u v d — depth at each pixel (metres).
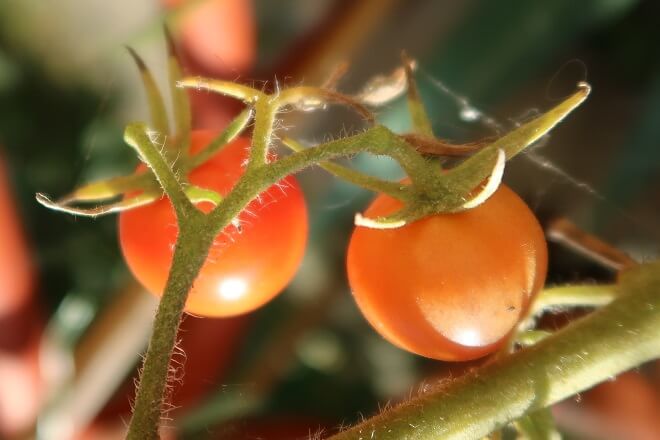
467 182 0.27
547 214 0.36
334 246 0.40
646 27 0.41
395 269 0.27
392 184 0.27
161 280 0.29
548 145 0.40
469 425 0.27
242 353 0.39
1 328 0.37
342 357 0.40
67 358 0.38
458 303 0.27
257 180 0.27
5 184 0.38
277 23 0.39
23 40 0.41
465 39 0.40
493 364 0.27
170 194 0.27
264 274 0.28
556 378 0.27
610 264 0.29
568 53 0.41
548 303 0.28
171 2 0.38
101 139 0.41
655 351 0.27
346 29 0.38
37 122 0.41
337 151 0.27
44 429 0.37
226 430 0.37
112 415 0.38
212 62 0.37
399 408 0.27
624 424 0.36
